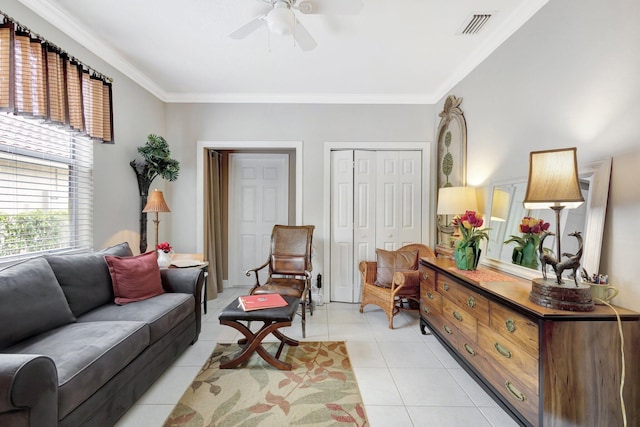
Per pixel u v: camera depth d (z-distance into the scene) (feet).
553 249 6.05
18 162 6.61
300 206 12.60
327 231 12.61
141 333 5.89
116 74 9.53
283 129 12.57
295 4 6.02
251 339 7.32
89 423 4.55
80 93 7.63
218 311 11.58
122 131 9.84
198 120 12.58
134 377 5.71
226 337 9.18
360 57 9.30
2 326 4.87
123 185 9.86
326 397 6.22
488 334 5.77
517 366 4.90
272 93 12.23
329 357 7.94
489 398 6.27
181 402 6.01
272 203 15.20
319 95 12.31
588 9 5.51
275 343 8.77
